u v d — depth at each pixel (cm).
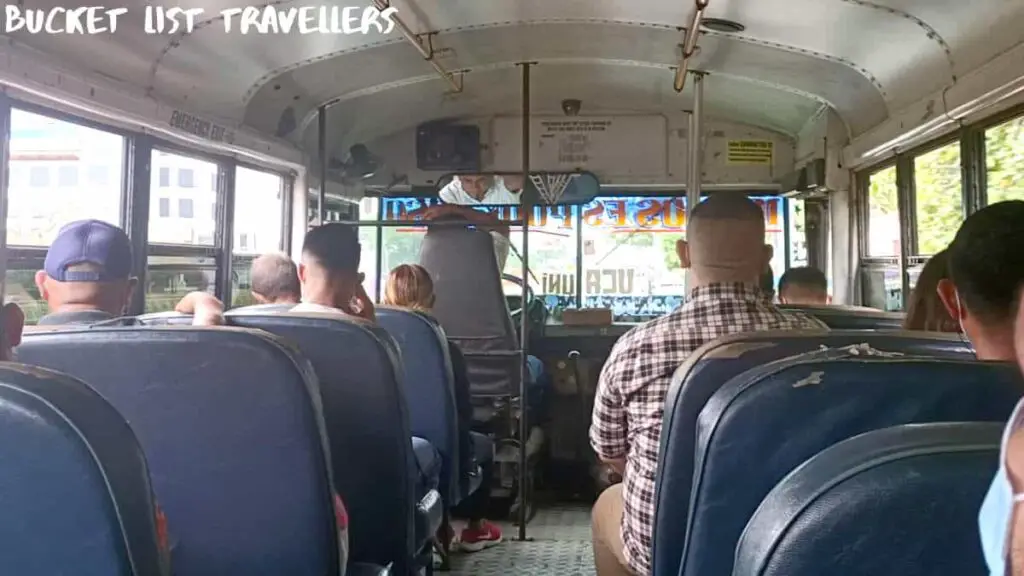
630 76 570
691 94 609
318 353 236
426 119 662
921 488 92
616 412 232
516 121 663
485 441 442
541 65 542
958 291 137
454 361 380
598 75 570
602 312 588
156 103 375
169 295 400
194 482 183
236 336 180
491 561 420
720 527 150
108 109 338
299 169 544
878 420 142
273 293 361
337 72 508
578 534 468
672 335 221
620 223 679
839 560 93
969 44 374
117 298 240
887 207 500
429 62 525
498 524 489
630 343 227
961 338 182
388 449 239
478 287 464
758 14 430
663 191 675
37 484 102
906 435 98
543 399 565
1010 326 132
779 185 659
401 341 348
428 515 305
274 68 462
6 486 102
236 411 179
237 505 183
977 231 130
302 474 182
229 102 452
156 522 112
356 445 239
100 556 103
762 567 95
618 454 240
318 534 185
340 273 300
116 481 104
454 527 481
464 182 568
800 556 94
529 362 529
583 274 681
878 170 513
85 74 324
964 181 390
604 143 659
